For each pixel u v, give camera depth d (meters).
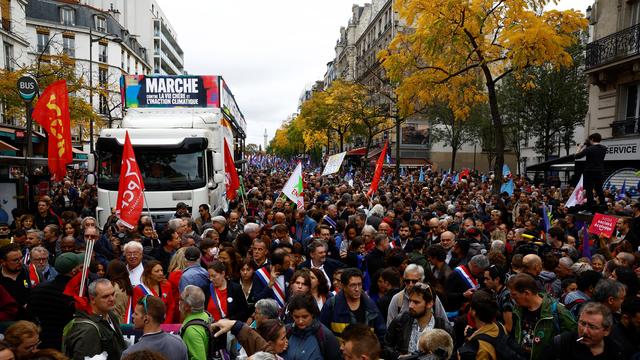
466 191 17.98
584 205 12.16
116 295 5.21
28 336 3.40
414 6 16.02
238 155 24.95
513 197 15.31
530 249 6.73
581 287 5.12
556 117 31.22
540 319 4.17
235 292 5.39
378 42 54.44
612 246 8.53
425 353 3.61
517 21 15.78
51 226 7.82
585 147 12.25
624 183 16.69
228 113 16.84
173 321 5.49
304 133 53.19
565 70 30.02
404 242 8.80
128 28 74.38
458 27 15.84
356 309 4.72
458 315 5.72
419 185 20.58
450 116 39.22
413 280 4.79
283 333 3.89
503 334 3.99
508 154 48.94
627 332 4.14
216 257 6.60
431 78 17.88
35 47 52.03
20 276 5.59
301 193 11.04
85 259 4.77
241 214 12.63
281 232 7.73
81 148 40.78
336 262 6.58
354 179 30.72
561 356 3.88
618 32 18.62
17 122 27.44
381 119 36.31
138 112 13.93
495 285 5.27
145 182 11.56
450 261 7.12
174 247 7.18
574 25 15.61
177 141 11.63
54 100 10.81
